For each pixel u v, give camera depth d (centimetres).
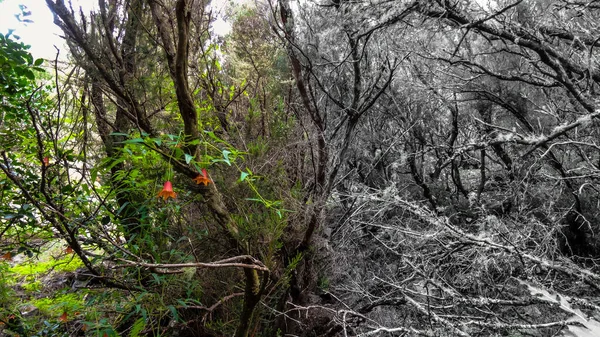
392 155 403
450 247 254
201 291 240
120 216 232
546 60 254
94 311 218
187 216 254
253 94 276
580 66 258
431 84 372
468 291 275
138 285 231
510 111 362
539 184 328
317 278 282
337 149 275
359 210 331
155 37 212
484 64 368
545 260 212
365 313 293
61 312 241
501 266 262
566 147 304
